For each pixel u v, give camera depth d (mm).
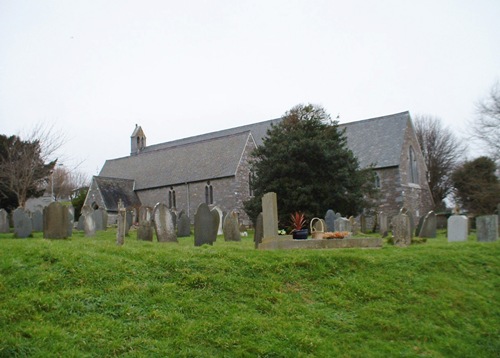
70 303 9812
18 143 42594
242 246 17500
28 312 9367
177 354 8781
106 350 8617
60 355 8258
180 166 56719
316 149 35281
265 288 11508
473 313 11430
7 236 23172
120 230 16094
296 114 40750
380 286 12047
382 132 51344
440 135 69875
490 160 47625
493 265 13891
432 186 68125
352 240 16016
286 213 35312
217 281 11391
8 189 41969
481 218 18234
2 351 8141
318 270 12531
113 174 63281
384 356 9453
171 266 11820
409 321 10719
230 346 9219
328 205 35719
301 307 10898
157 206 18141
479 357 9906
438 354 9719
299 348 9391
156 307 10188
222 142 55719
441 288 12219
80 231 28000
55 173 71438
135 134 79312
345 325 10398
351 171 36781
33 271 10719
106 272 11133
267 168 36938
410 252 14422
